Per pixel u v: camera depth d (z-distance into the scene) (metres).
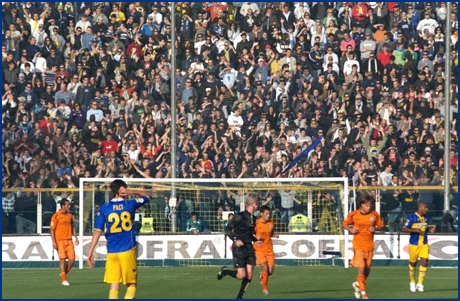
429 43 77.56
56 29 79.38
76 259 59.09
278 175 69.75
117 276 28.77
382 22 78.94
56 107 75.12
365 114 73.38
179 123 73.50
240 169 70.44
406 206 63.59
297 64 76.88
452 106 73.62
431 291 39.34
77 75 77.12
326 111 74.00
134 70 77.81
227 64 77.31
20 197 65.12
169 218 62.31
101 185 63.59
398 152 70.62
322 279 46.62
